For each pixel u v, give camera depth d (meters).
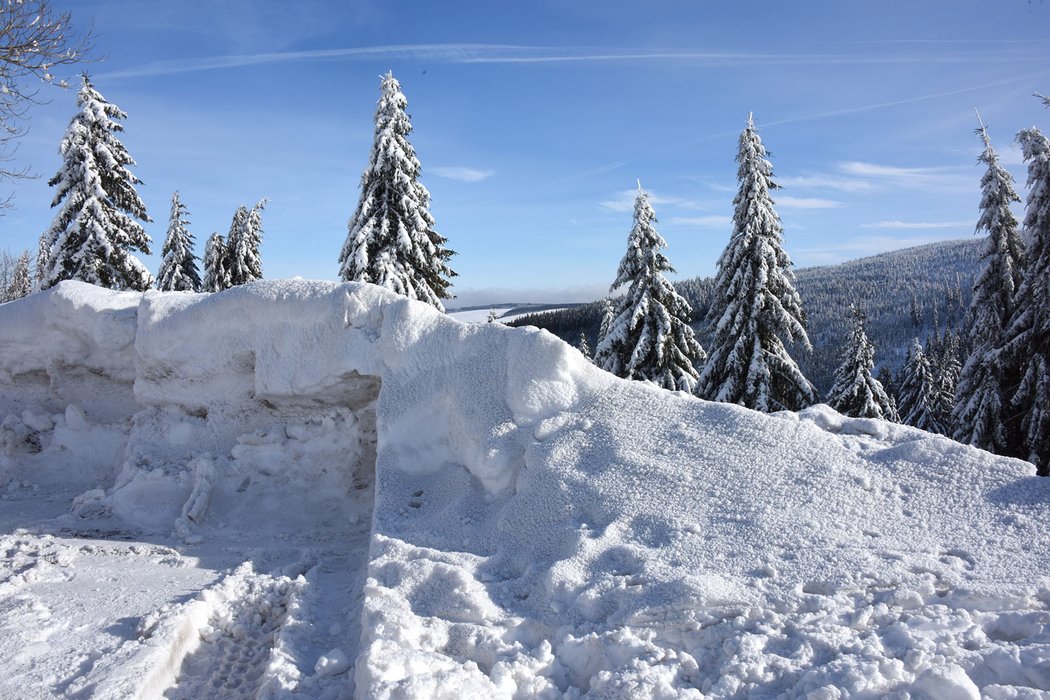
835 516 4.88
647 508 5.18
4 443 9.09
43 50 8.90
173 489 7.88
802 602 4.05
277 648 4.45
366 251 19.12
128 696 3.92
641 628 4.07
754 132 16.67
